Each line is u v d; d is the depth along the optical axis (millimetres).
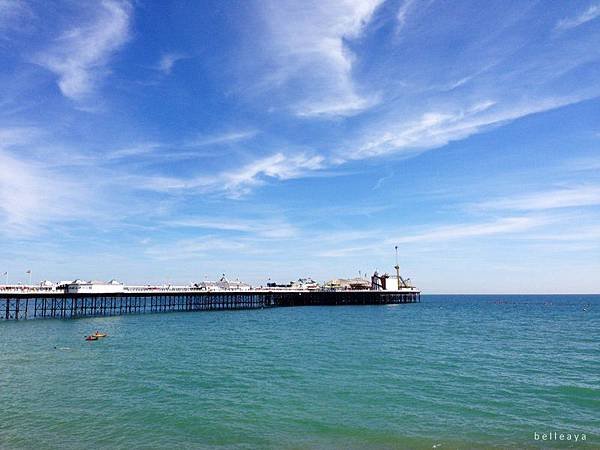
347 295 151875
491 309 145000
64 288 89688
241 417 25172
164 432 23047
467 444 21531
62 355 43844
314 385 31750
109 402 27875
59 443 21672
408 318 96500
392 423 24219
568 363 40031
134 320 83562
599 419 24812
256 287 137250
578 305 184375
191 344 51531
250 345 50781
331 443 21734
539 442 21703
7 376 34656
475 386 31453
